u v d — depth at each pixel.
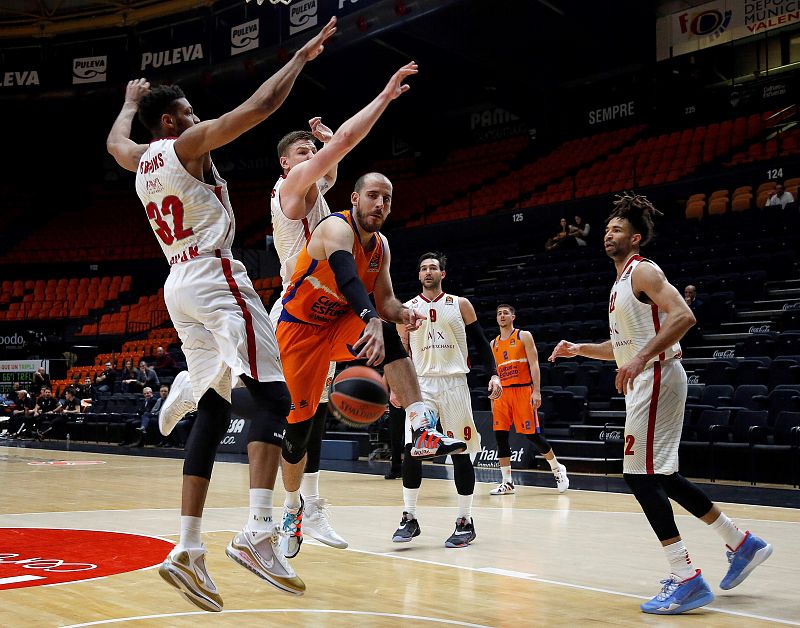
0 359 22.66
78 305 23.05
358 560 4.54
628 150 20.02
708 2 19.66
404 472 5.21
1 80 22.02
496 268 17.80
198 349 2.91
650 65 20.86
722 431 9.07
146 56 21.27
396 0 16.56
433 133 25.84
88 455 13.67
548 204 18.12
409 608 3.37
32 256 24.62
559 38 19.59
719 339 11.93
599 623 3.17
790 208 14.22
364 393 3.34
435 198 22.92
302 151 4.20
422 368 5.36
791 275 12.91
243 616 3.20
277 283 21.64
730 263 13.20
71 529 5.66
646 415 3.65
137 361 20.20
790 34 19.66
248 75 19.55
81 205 27.00
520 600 3.55
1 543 5.03
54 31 22.66
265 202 25.89
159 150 2.92
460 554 4.74
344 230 3.51
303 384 3.91
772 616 3.33
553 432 11.31
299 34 18.50
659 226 15.88
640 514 6.60
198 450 2.79
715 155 17.83
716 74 20.56
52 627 2.98
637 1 19.66
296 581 2.90
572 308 13.51
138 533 5.46
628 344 3.81
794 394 8.94
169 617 3.15
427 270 5.41
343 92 22.48
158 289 23.52
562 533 5.57
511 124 24.75
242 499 7.54
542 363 12.47
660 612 3.34
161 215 2.96
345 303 3.76
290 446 3.93
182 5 20.94
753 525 5.88
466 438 5.21
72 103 21.98
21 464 11.73
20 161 27.19
